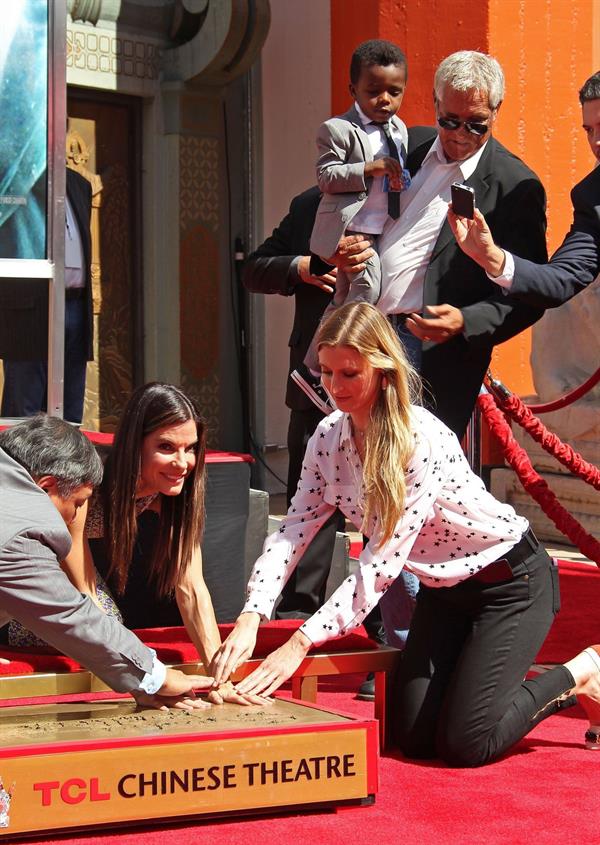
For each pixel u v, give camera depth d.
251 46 12.33
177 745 3.79
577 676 4.82
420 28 11.66
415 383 4.75
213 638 4.60
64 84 7.51
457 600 4.79
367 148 5.85
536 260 5.65
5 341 7.59
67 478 3.98
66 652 3.98
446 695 4.67
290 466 6.49
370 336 4.32
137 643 4.09
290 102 13.52
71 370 10.35
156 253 12.94
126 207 12.89
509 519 4.75
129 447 4.46
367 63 5.95
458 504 4.61
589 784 4.44
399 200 5.70
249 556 7.04
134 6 12.47
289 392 6.43
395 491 4.35
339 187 5.70
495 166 5.61
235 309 13.37
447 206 5.59
